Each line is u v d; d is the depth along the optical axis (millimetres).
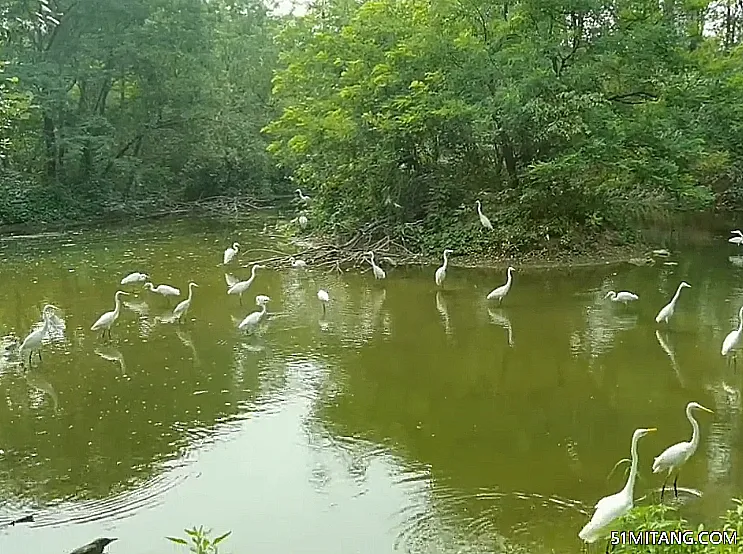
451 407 12305
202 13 38875
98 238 31016
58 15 33969
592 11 23562
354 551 8297
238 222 35750
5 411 12438
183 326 17359
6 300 20141
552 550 8117
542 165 21828
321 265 23781
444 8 24125
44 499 9602
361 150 25609
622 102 24609
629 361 14258
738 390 12648
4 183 34906
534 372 13836
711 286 20031
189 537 8656
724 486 9398
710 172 29625
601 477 9773
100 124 36656
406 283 21375
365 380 13641
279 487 9789
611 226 25547
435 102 23250
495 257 23516
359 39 25672
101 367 14547
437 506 9164
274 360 14844
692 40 27484
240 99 44281
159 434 11492
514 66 23125
